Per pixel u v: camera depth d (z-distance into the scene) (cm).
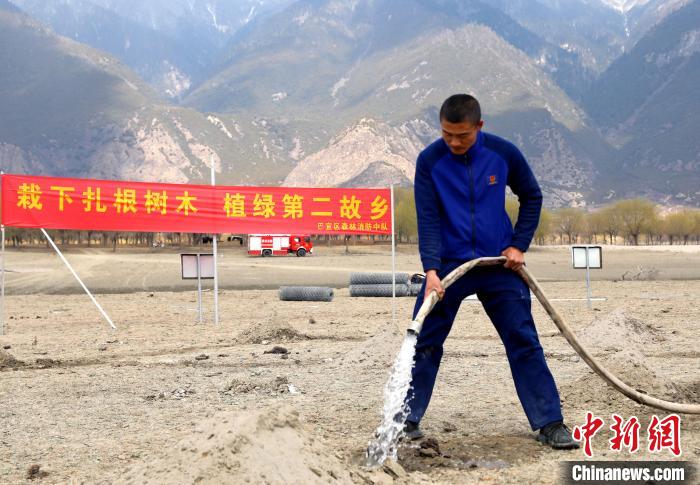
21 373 1032
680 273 4216
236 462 420
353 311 2084
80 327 1731
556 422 587
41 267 5566
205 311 2155
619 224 16588
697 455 564
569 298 2431
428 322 587
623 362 778
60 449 618
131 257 8044
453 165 584
